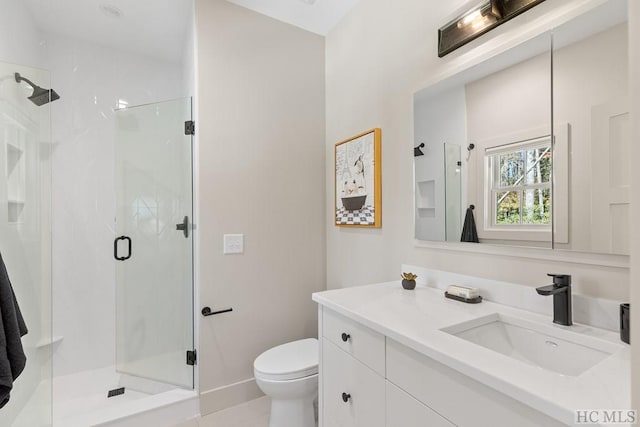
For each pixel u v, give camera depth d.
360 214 1.95
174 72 2.70
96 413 1.67
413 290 1.42
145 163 2.09
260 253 2.06
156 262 2.08
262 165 2.08
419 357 0.85
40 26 2.16
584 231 0.96
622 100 0.89
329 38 2.31
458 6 1.36
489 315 1.06
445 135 1.41
